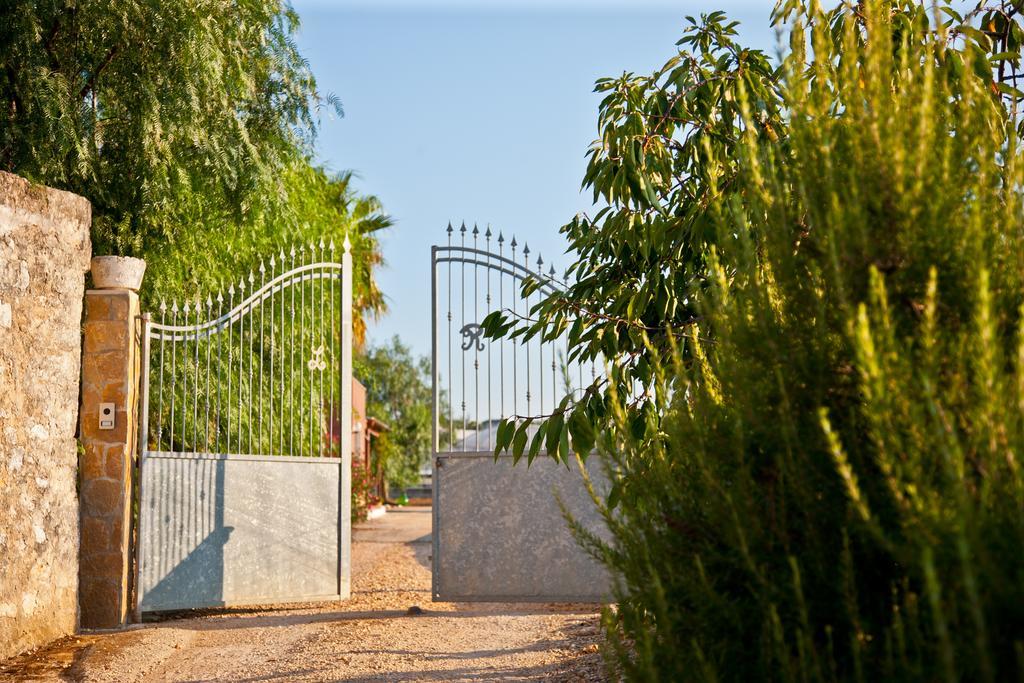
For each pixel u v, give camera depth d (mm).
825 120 2518
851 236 2322
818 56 2613
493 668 6145
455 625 7934
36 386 7094
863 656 2209
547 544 9008
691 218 4082
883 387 2027
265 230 12039
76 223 7664
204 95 9477
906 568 2229
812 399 2393
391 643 7133
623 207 4508
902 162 2299
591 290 4676
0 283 6723
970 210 2303
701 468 2545
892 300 2291
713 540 2541
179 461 8781
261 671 6324
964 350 2160
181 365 10852
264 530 9312
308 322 12602
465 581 9062
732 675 2414
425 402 55219
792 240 2559
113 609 8109
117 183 9750
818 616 2305
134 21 9000
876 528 2045
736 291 2902
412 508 38125
